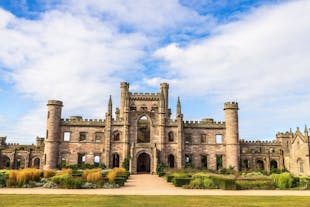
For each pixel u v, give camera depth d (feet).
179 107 285.84
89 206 73.77
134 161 256.52
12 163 302.45
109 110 279.90
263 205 78.02
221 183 132.87
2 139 344.08
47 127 273.54
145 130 304.50
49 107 276.62
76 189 122.21
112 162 270.67
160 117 279.69
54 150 269.03
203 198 93.40
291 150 271.08
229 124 286.05
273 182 137.49
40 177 142.92
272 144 316.60
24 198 88.48
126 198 91.40
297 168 257.96
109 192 111.45
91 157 275.18
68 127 279.28
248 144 314.14
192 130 287.89
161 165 253.44
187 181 141.79
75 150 275.39
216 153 284.00
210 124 290.35
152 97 311.06
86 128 280.72
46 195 97.45
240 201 86.22
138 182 168.14
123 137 273.75
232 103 289.94
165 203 80.64
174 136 279.49
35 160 313.73
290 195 106.11
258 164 309.42
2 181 128.47
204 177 147.54
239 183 132.46
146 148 259.60
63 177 129.39
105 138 273.95
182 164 274.36
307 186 136.56
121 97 333.62
